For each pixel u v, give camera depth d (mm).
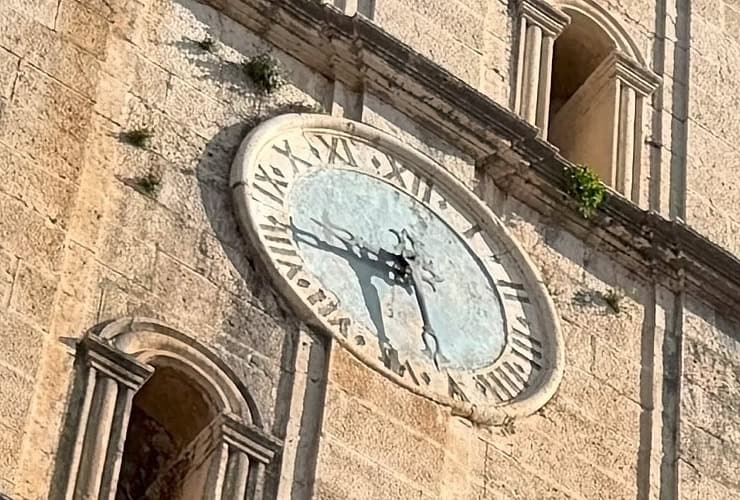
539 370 28516
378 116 29328
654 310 30297
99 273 25734
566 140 32906
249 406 25875
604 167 31906
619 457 28562
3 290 24453
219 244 26828
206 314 26203
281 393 26156
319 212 28016
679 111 32906
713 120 33062
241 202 27188
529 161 30047
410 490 26266
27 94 25891
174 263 26344
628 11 33562
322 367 26547
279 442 25688
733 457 29516
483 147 29891
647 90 32812
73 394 24656
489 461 27250
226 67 28453
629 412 29094
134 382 25000
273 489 25406
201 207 26984
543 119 31250
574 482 27938
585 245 30297
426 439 26750
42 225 25172
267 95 28578
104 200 26297
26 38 26281
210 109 27953
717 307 30828
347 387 26516
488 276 28891
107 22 27297
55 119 25969
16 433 23656
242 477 25250
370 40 29453
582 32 33219
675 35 33750
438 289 28328
